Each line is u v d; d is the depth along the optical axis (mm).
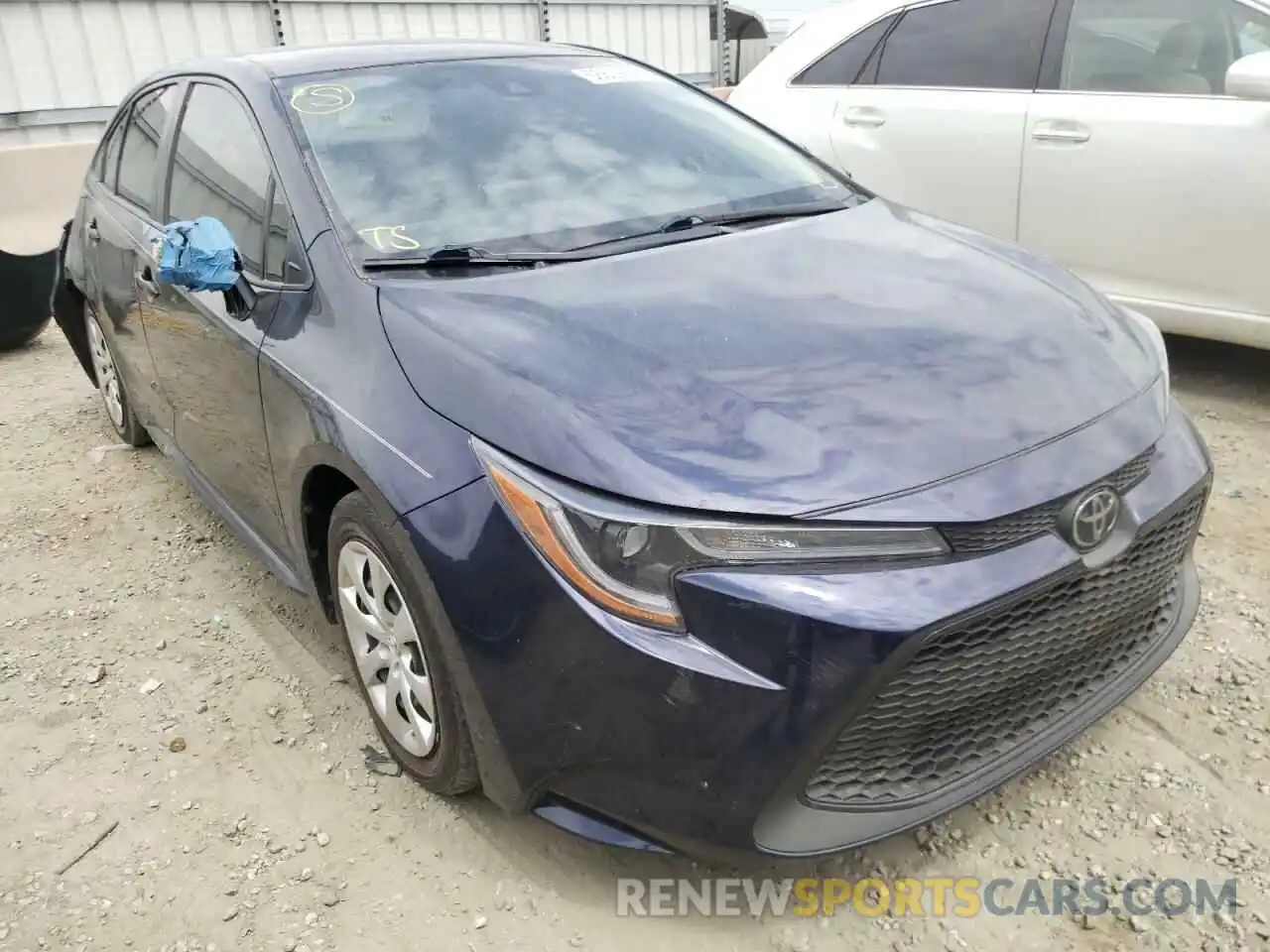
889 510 1912
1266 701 2717
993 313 2490
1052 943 2107
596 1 10812
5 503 4309
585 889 2297
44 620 3443
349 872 2375
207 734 2854
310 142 2910
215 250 2703
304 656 3174
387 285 2539
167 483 4426
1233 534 3477
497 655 2033
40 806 2623
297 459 2604
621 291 2518
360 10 9422
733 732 1875
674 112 3475
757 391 2107
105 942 2230
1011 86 4738
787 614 1854
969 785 2092
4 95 7875
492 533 2033
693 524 1888
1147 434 2252
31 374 6113
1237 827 2346
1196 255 4246
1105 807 2424
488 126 3115
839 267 2711
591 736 1972
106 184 4301
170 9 8484
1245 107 4066
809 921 2193
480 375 2188
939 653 1941
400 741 2531
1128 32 4426
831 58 5434
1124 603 2260
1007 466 2020
